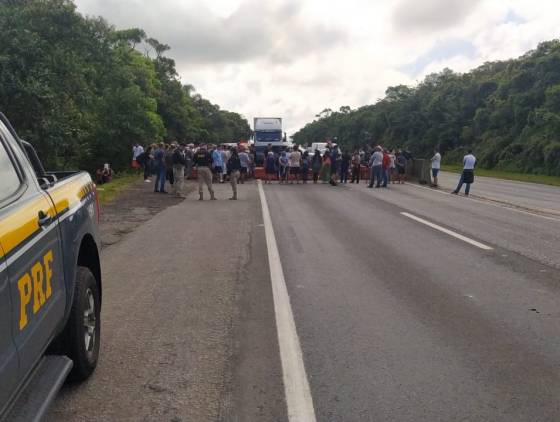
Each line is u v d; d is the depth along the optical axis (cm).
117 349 518
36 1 2473
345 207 1670
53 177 464
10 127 391
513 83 6247
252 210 1582
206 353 509
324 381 451
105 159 3809
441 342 536
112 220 1373
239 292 712
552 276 796
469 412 400
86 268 463
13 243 305
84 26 2639
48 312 357
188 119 8488
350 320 601
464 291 717
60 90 2434
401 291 717
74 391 432
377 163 2448
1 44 1886
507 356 503
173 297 691
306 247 1016
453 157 7025
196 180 2800
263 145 3825
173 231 1205
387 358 498
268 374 464
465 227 1268
